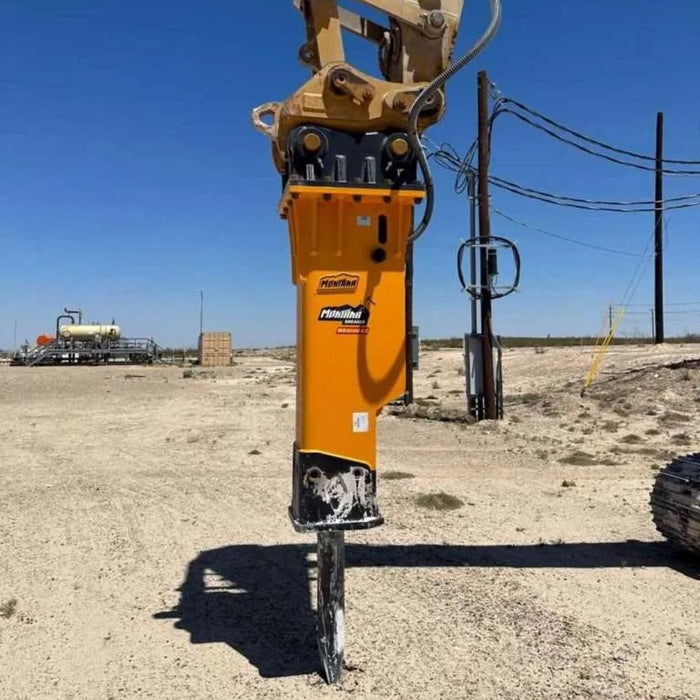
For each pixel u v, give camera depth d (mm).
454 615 5207
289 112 3887
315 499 4020
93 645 4832
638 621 5102
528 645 4715
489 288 16141
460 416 17078
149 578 6117
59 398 24781
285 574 6199
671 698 4055
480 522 7777
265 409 20766
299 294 4086
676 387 17969
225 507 8648
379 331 4059
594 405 17547
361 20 4480
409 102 3938
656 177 26891
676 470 6406
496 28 3537
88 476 10680
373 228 4039
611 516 8000
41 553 6820
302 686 4195
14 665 4559
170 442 14383
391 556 6594
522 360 27469
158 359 53625
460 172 16094
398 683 4219
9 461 12102
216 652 4684
